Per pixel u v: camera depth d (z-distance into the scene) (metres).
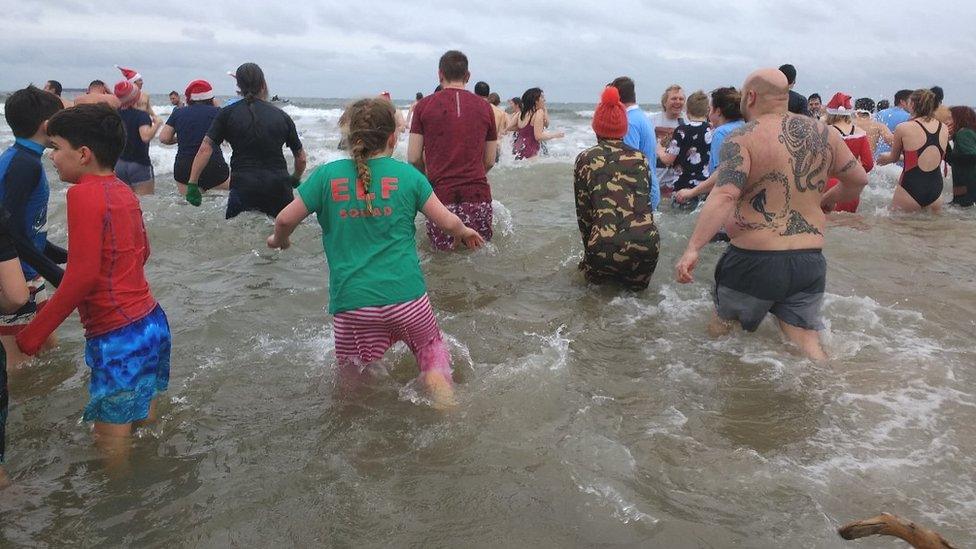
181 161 8.23
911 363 3.63
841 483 2.55
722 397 3.28
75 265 2.68
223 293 4.79
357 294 3.25
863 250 5.86
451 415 3.06
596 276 4.87
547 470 2.62
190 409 3.14
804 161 3.69
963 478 2.59
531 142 12.48
